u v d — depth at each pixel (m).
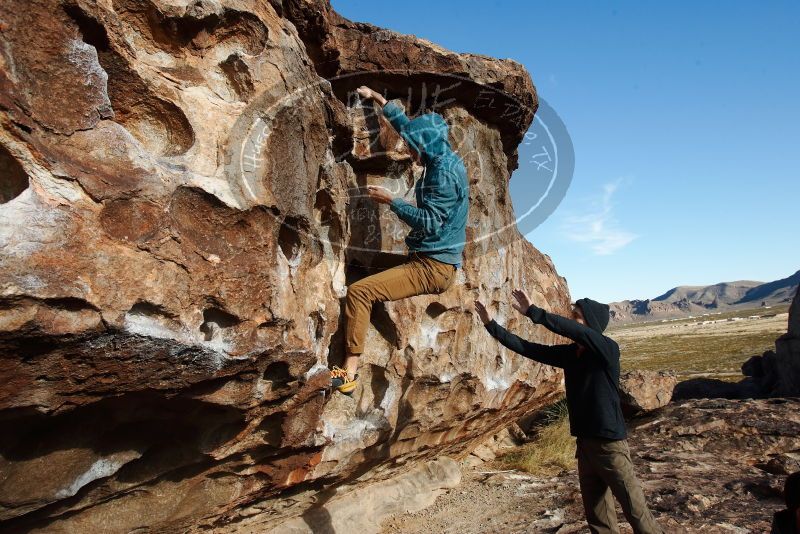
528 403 7.87
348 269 4.52
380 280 3.70
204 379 2.77
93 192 2.26
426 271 3.72
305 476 4.08
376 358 4.67
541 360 4.21
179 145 2.78
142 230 2.42
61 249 2.15
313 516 4.87
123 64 2.56
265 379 3.12
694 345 59.28
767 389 13.85
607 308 4.26
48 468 2.63
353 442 4.38
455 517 5.67
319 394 3.56
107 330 2.28
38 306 2.09
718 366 35.81
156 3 2.70
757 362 15.25
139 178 2.42
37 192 2.12
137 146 2.49
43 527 2.92
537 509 5.81
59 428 2.59
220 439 3.21
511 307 6.31
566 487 6.42
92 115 2.33
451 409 5.60
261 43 3.04
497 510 5.84
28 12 2.14
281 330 3.03
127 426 2.86
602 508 4.14
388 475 5.75
